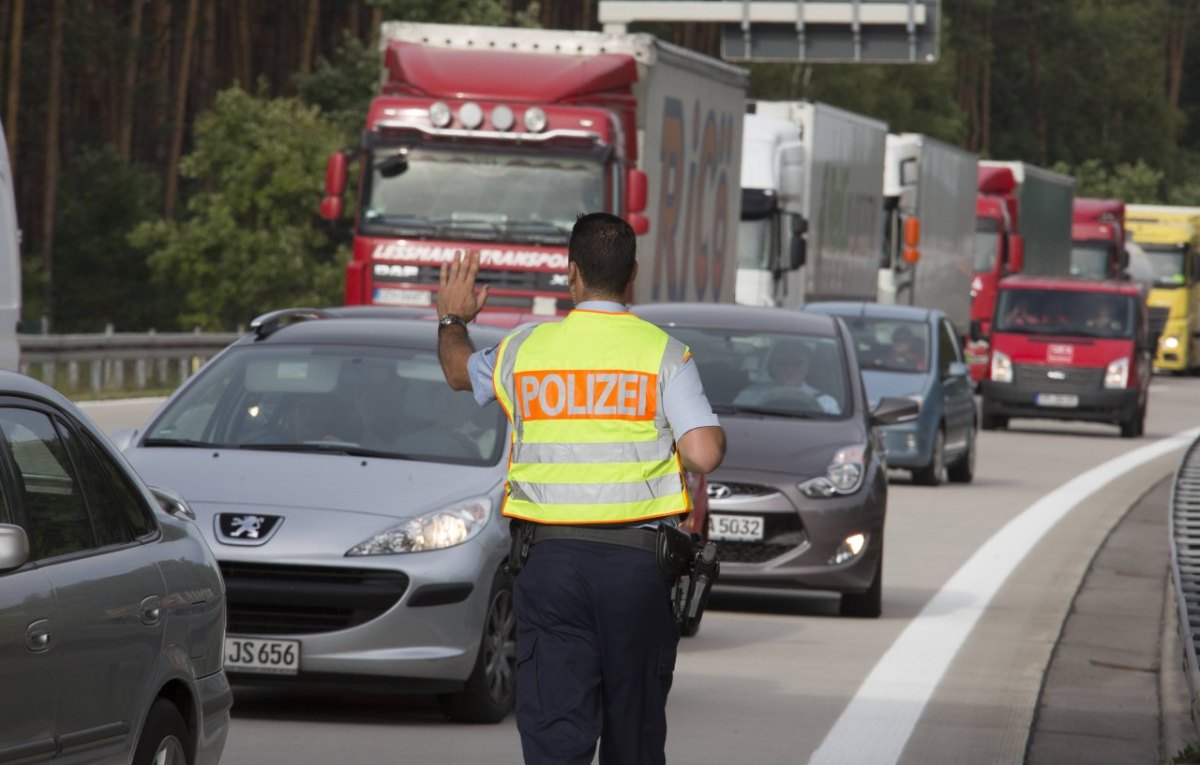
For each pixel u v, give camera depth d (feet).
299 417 81.41
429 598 72.64
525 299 180.24
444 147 182.09
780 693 83.20
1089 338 288.30
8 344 114.01
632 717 49.80
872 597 108.17
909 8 315.17
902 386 193.67
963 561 134.72
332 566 72.23
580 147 181.27
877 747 72.13
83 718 46.96
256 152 391.04
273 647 71.97
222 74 565.94
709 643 97.66
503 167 181.78
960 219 357.82
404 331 87.30
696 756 69.82
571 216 180.34
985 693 84.48
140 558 50.83
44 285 460.55
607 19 306.35
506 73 186.29
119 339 262.47
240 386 83.51
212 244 387.96
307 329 87.04
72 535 48.34
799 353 119.55
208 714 54.24
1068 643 99.55
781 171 244.42
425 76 185.78
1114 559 137.59
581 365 49.75
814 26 320.91
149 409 223.71
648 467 49.44
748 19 316.40
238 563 72.54
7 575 44.68
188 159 396.16
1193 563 102.17
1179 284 506.89
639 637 49.34
